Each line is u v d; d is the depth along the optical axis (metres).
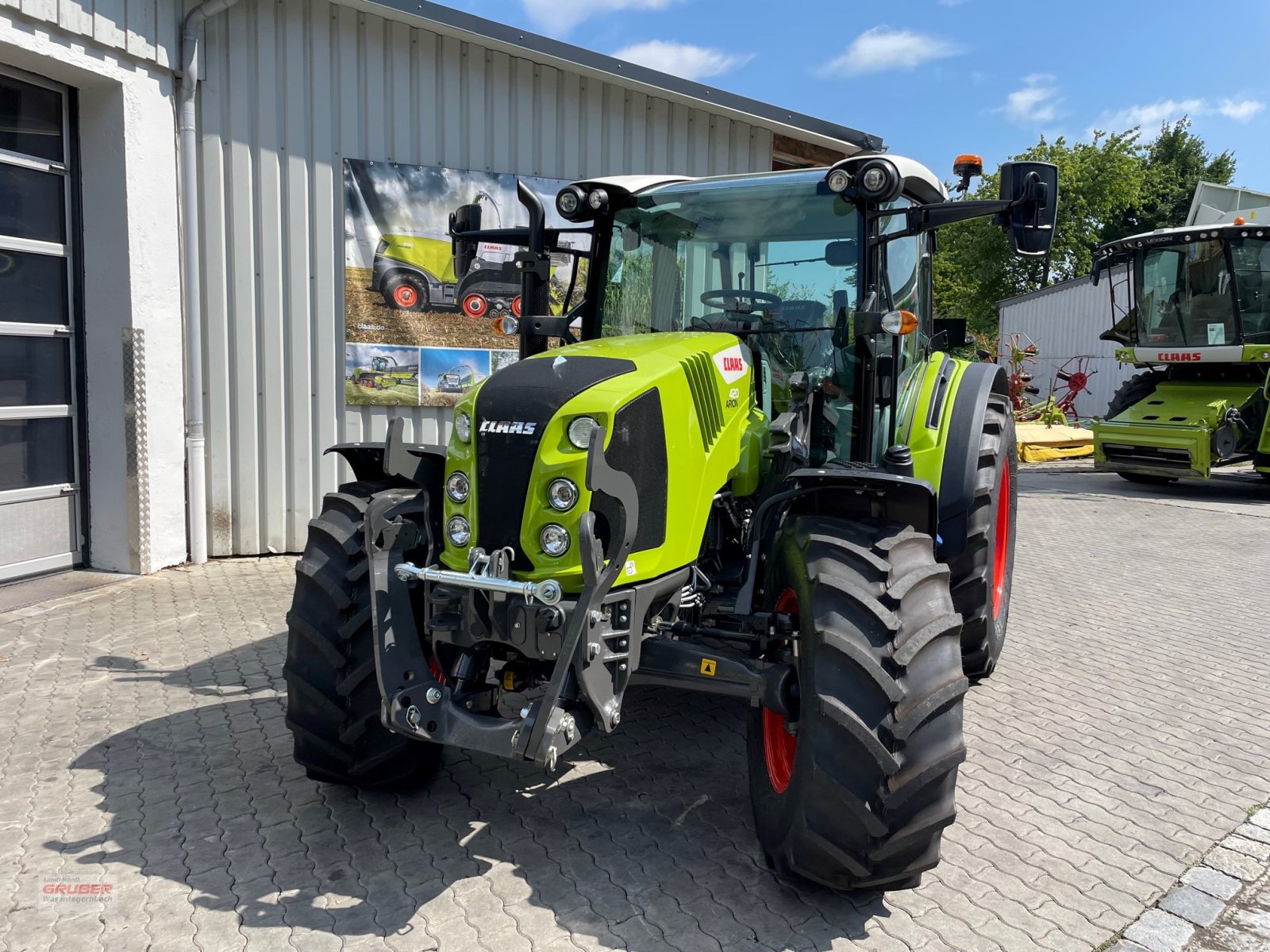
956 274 37.72
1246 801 3.67
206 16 6.59
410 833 3.28
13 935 2.69
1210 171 47.00
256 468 7.19
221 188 6.88
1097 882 3.08
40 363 6.35
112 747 3.95
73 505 6.64
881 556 2.91
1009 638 5.73
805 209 3.87
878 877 2.73
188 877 3.00
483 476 2.88
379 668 2.89
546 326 3.92
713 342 3.38
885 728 2.63
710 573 3.47
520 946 2.67
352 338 7.36
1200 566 7.77
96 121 6.32
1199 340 12.45
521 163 7.92
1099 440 12.29
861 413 3.76
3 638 5.30
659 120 8.59
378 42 7.25
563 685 2.66
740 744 4.11
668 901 2.90
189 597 6.15
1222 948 2.76
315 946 2.65
